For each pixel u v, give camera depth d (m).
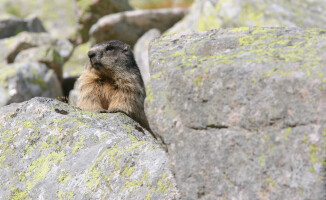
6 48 37.69
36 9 45.72
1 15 42.91
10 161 11.48
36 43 38.34
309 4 31.31
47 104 12.59
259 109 7.07
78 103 17.77
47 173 10.80
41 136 11.59
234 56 7.93
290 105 6.81
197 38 9.27
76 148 10.95
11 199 10.77
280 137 6.89
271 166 6.96
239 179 7.27
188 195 7.77
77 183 10.09
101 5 43.09
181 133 7.83
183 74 7.85
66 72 37.53
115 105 16.95
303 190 6.64
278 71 7.03
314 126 6.61
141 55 33.00
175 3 47.06
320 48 7.47
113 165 9.83
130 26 40.50
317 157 6.55
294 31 8.67
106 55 17.17
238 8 29.83
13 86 31.64
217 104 7.49
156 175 9.09
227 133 7.41
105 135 10.96
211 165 7.55
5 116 12.44
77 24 43.69
